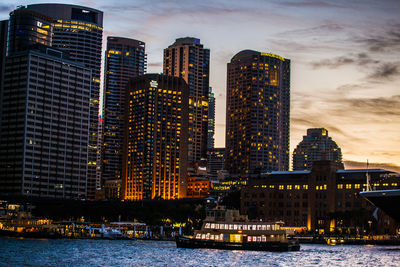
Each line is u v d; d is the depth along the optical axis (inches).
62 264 7770.7
